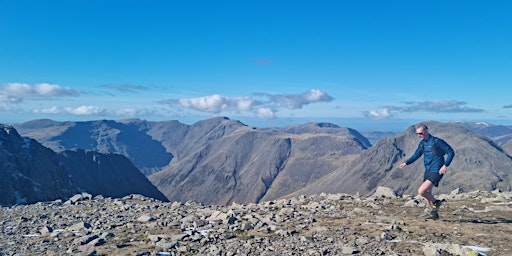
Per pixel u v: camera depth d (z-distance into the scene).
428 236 13.18
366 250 12.03
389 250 11.89
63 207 29.80
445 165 14.70
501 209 17.83
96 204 31.09
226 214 19.27
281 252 12.46
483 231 13.54
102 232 17.16
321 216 18.45
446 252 11.09
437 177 14.94
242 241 14.20
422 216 17.02
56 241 16.12
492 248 11.51
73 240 16.09
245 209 22.48
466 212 17.67
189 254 13.00
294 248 12.82
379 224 15.78
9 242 16.20
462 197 23.72
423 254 11.30
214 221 18.67
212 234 15.52
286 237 14.50
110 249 13.81
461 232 13.52
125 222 20.09
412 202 20.67
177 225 18.12
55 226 20.09
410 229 14.43
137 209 26.30
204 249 13.43
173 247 13.97
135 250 13.54
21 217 23.48
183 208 26.05
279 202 24.84
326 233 14.70
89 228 18.84
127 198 35.16
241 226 16.83
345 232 14.66
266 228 16.05
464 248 10.87
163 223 18.61
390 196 25.36
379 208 20.05
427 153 15.15
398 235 13.65
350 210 19.84
